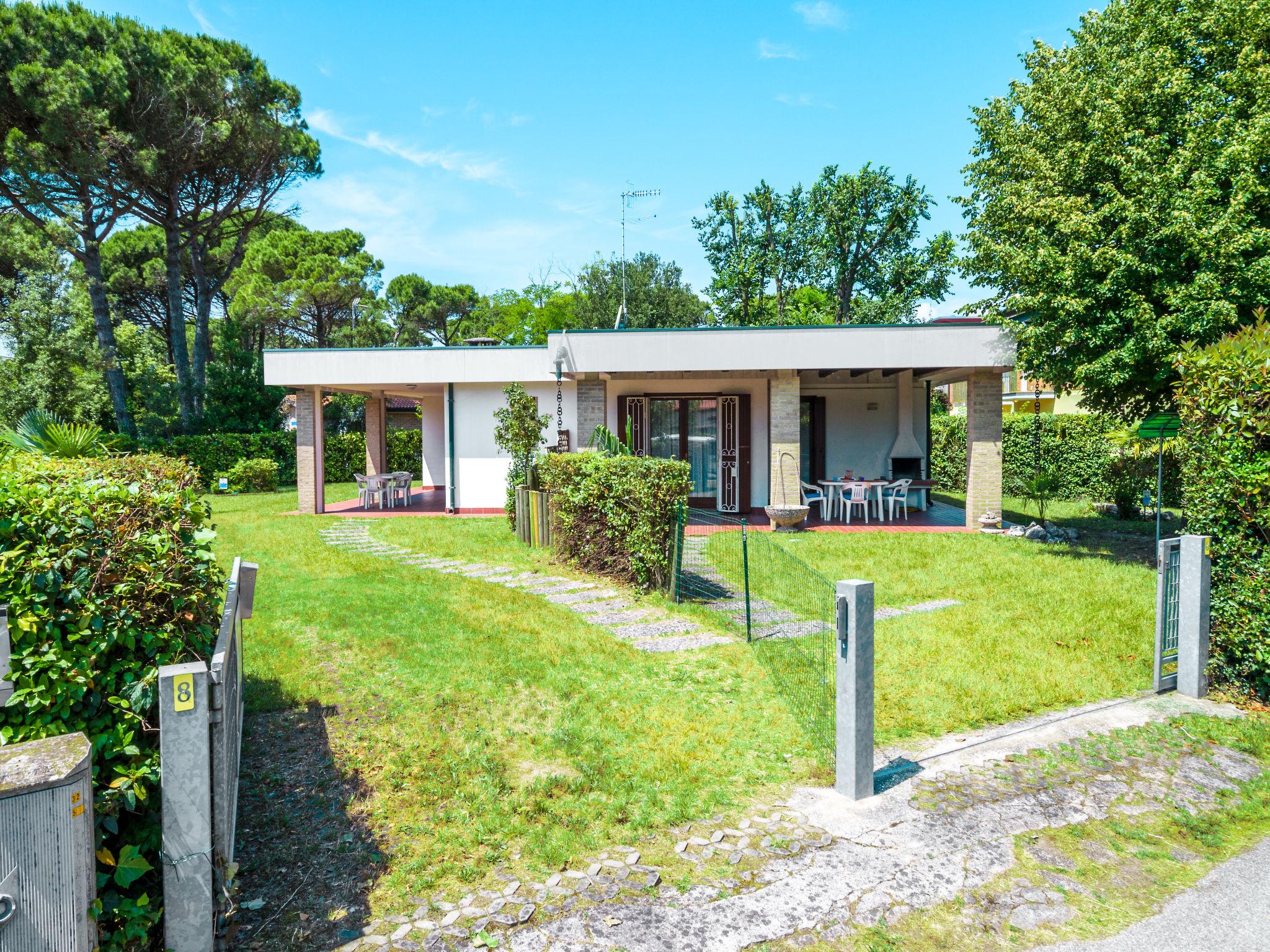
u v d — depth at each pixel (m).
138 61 23.33
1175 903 3.28
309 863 3.43
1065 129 10.40
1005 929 3.09
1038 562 10.59
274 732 4.85
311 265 37.16
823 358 12.91
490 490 16.53
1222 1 9.59
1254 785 4.33
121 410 26.73
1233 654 5.66
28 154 21.34
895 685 5.86
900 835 3.77
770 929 3.05
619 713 5.25
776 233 42.22
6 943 2.13
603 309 41.16
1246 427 5.52
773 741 4.84
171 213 26.61
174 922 2.60
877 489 15.47
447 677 5.85
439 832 3.69
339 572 10.01
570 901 3.19
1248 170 8.69
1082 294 9.78
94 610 2.68
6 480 2.78
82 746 2.36
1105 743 4.88
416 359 15.70
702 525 14.36
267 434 25.95
